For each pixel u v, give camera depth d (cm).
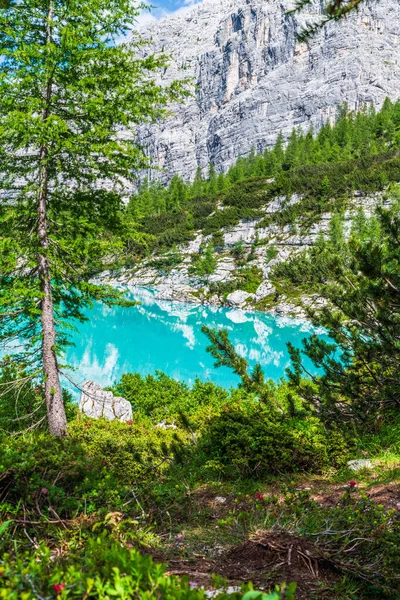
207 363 3269
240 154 18625
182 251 9475
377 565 346
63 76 872
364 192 8225
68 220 979
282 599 180
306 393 773
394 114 12206
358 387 694
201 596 189
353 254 606
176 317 5625
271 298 6506
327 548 377
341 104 16538
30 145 888
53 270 1004
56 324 1034
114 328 4650
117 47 909
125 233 1020
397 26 17500
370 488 566
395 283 560
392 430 780
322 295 759
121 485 574
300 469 716
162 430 1111
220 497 631
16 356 1022
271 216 8869
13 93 860
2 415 1095
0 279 923
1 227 941
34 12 873
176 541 440
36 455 449
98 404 1429
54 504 406
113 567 216
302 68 18138
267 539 396
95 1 873
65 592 198
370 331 678
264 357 3472
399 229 561
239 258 8519
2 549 315
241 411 867
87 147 888
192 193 12925
